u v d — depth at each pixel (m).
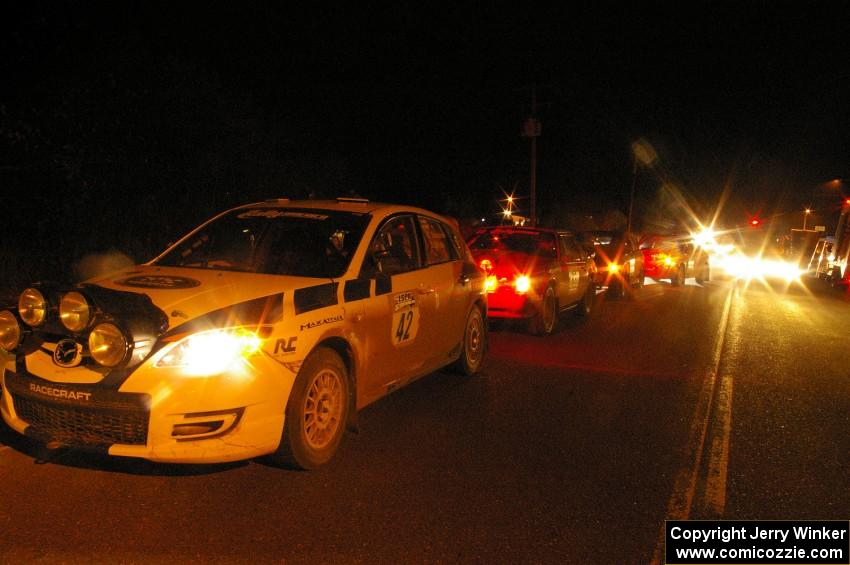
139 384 4.69
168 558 4.09
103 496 4.86
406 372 6.88
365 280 6.12
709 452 6.25
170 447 4.71
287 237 6.41
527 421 6.98
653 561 4.32
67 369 4.86
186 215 16.36
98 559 4.04
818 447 6.45
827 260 26.14
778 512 5.07
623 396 8.05
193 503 4.82
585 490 5.34
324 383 5.53
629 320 14.05
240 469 5.42
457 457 5.92
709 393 8.27
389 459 5.80
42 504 4.70
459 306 7.89
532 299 11.22
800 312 16.22
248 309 5.05
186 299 5.06
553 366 9.48
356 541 4.40
